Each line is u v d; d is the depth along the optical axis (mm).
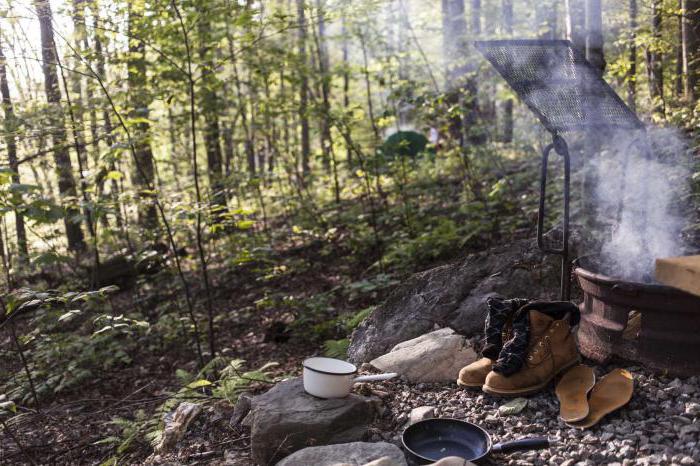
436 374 3377
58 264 7074
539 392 2986
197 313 6691
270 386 3812
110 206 4824
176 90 6680
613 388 2807
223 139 8688
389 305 4203
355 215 8242
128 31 5020
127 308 6965
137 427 3666
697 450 2301
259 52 7719
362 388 3209
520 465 2416
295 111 8328
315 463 2500
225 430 3312
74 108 5129
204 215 4945
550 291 3992
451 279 4148
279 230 8992
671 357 2814
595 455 2381
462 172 8766
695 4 6648
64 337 5664
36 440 4027
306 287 6887
